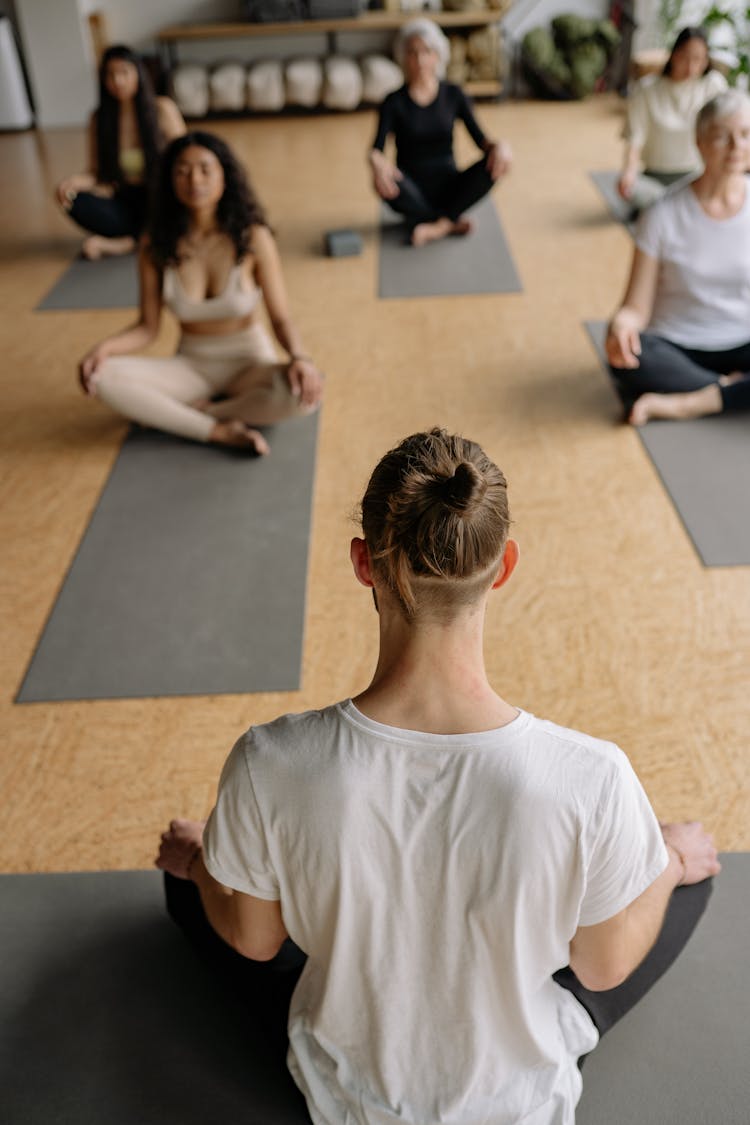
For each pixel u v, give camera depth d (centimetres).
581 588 259
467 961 99
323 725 95
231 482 313
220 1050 157
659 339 330
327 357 393
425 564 87
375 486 92
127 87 470
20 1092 153
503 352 388
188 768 212
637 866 97
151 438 341
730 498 291
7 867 192
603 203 546
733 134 298
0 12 775
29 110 801
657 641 240
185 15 795
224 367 330
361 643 245
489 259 479
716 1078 151
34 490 315
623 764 94
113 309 450
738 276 320
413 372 377
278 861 97
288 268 484
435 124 491
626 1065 153
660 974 144
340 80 748
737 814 195
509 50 786
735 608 250
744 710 220
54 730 224
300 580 267
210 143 295
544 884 93
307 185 609
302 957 141
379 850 94
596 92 789
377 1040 107
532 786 90
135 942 176
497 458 317
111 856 193
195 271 313
